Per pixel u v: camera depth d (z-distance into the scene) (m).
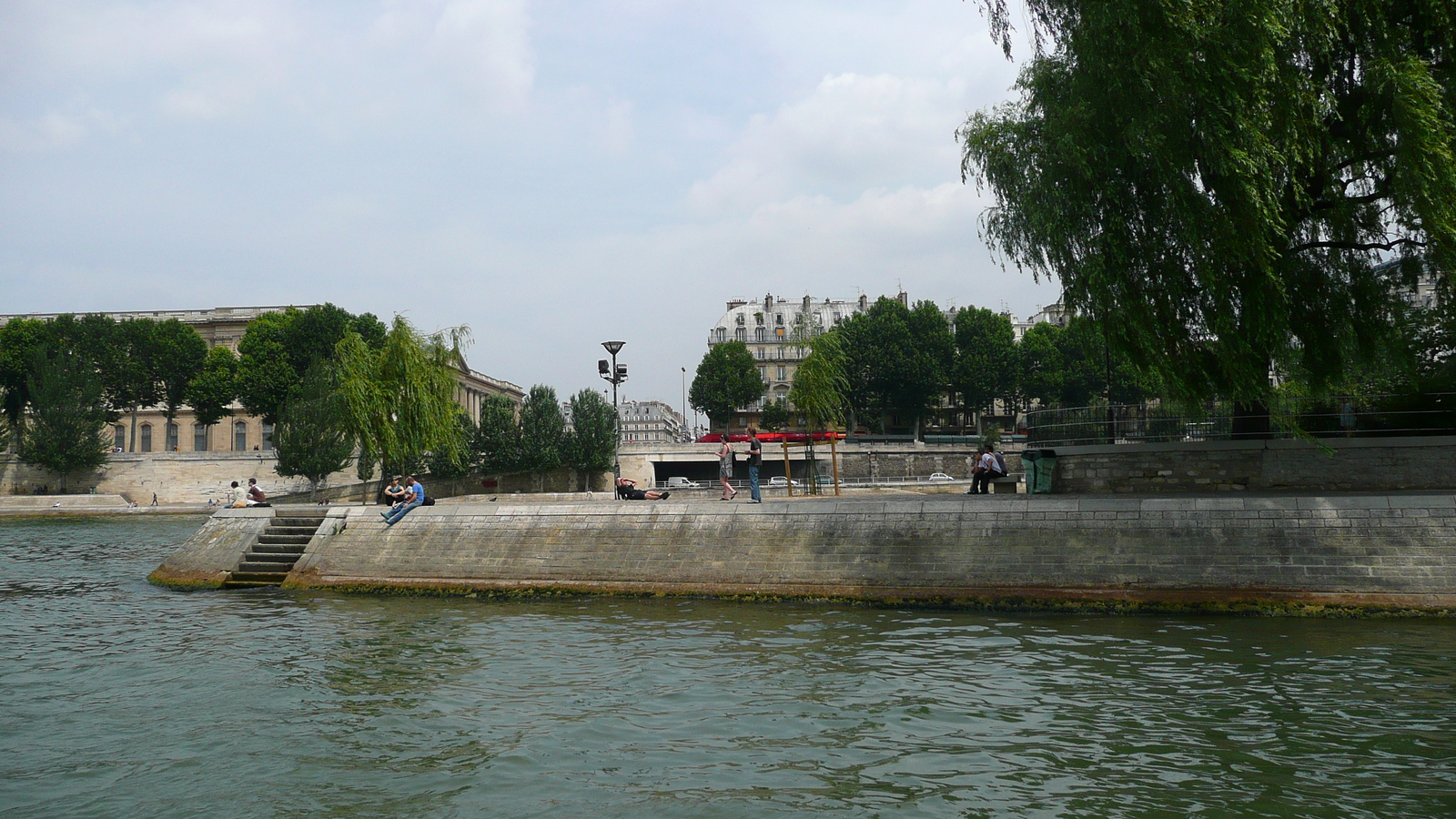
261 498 30.08
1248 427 21.23
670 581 19.41
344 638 15.67
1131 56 16.95
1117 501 17.42
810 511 19.25
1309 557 15.95
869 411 103.25
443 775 8.90
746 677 12.35
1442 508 15.57
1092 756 8.97
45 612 19.11
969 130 20.42
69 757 9.66
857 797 8.08
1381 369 20.48
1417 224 17.69
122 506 74.50
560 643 14.83
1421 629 14.35
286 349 82.94
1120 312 18.11
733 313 133.75
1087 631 14.96
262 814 8.05
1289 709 10.29
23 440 76.94
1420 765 8.49
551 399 72.81
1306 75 17.36
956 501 18.64
